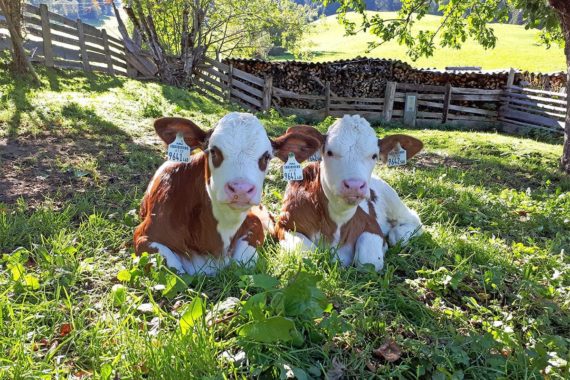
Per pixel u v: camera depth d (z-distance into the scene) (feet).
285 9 22.81
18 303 3.43
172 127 4.01
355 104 19.02
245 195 3.61
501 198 7.32
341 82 19.29
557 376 3.00
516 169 10.02
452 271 4.50
